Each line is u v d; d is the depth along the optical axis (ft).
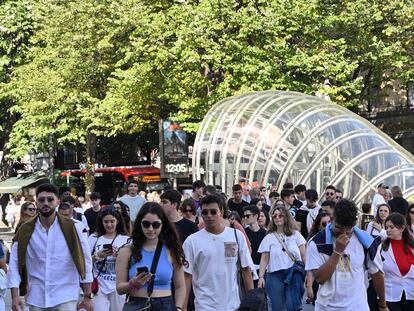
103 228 39.24
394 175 92.63
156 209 27.73
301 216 58.85
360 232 28.94
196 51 123.34
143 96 134.41
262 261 43.52
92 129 149.28
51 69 148.77
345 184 93.04
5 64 163.94
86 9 139.74
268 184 96.94
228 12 120.06
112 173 170.71
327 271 28.25
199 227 40.78
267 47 122.01
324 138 95.91
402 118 165.07
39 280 32.78
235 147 100.94
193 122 130.93
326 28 130.31
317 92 128.47
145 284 27.50
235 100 105.91
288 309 42.91
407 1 132.46
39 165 211.82
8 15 161.99
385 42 135.13
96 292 37.78
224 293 30.35
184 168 102.32
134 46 129.08
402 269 37.55
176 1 129.49
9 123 179.11
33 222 33.17
